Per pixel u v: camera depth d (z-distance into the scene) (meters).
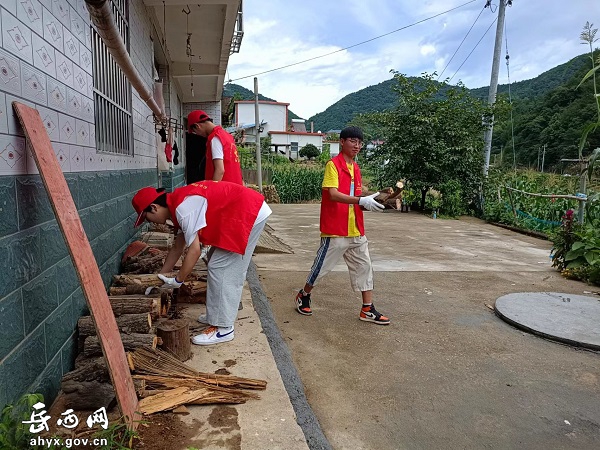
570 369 3.15
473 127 13.25
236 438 2.04
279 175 19.25
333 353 3.31
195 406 2.29
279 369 2.79
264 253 6.82
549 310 4.23
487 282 5.47
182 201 2.82
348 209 3.69
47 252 2.16
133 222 4.62
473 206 13.51
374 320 3.91
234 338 3.19
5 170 1.75
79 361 2.46
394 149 13.50
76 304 2.60
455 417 2.52
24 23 1.96
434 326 3.92
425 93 12.97
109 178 3.55
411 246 7.88
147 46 6.23
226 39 8.02
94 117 3.14
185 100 14.52
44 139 2.04
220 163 3.71
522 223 10.45
